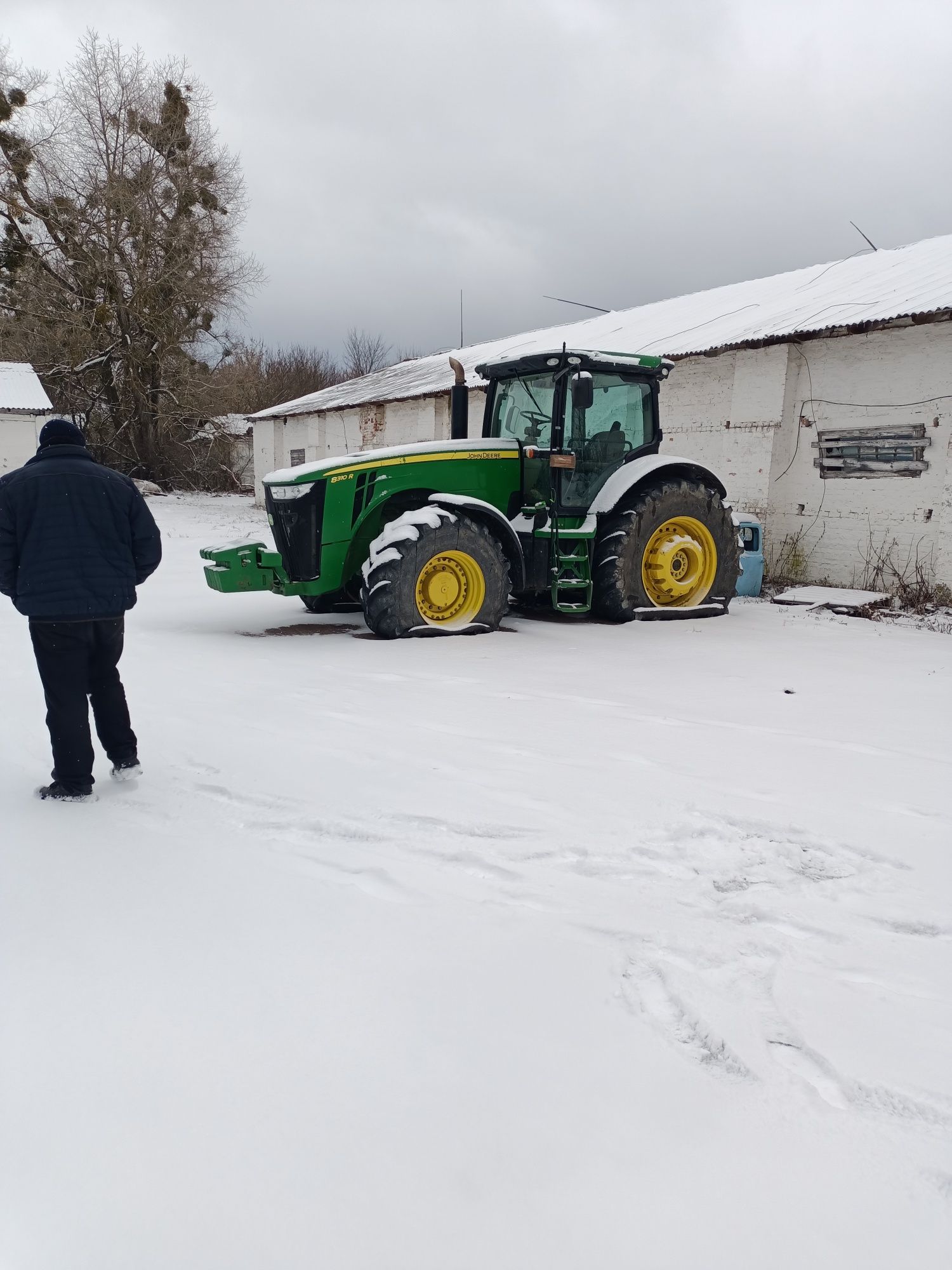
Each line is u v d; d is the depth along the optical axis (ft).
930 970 7.13
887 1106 5.49
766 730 14.01
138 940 7.47
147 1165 5.01
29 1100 5.54
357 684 16.76
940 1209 4.71
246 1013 6.43
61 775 10.74
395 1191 4.82
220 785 11.23
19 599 10.40
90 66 82.28
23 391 76.38
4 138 83.71
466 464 23.27
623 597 23.85
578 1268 4.36
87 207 84.99
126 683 16.57
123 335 85.97
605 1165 5.00
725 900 8.31
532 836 9.67
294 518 21.34
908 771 12.03
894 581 29.96
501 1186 4.85
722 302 44.75
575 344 45.01
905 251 41.29
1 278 88.07
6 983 6.83
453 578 22.18
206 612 25.94
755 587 30.48
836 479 31.83
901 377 29.37
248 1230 4.58
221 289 88.28
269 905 8.10
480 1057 5.94
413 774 11.62
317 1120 5.35
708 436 36.76
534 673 17.88
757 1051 6.00
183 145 86.79
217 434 95.50
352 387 74.28
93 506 10.80
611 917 7.91
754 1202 4.75
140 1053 5.98
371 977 6.89
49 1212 4.71
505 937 7.52
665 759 12.39
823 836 9.73
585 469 23.89
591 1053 5.99
